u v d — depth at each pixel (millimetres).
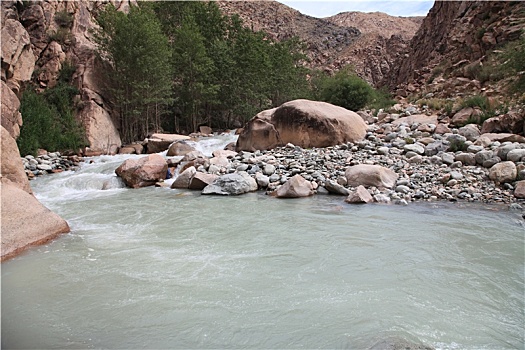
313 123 12875
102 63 21125
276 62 34438
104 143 19266
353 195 7926
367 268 4434
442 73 24562
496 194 7961
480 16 23359
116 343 3004
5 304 3674
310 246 5234
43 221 5789
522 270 4348
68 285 4070
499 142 10617
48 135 17000
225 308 3504
